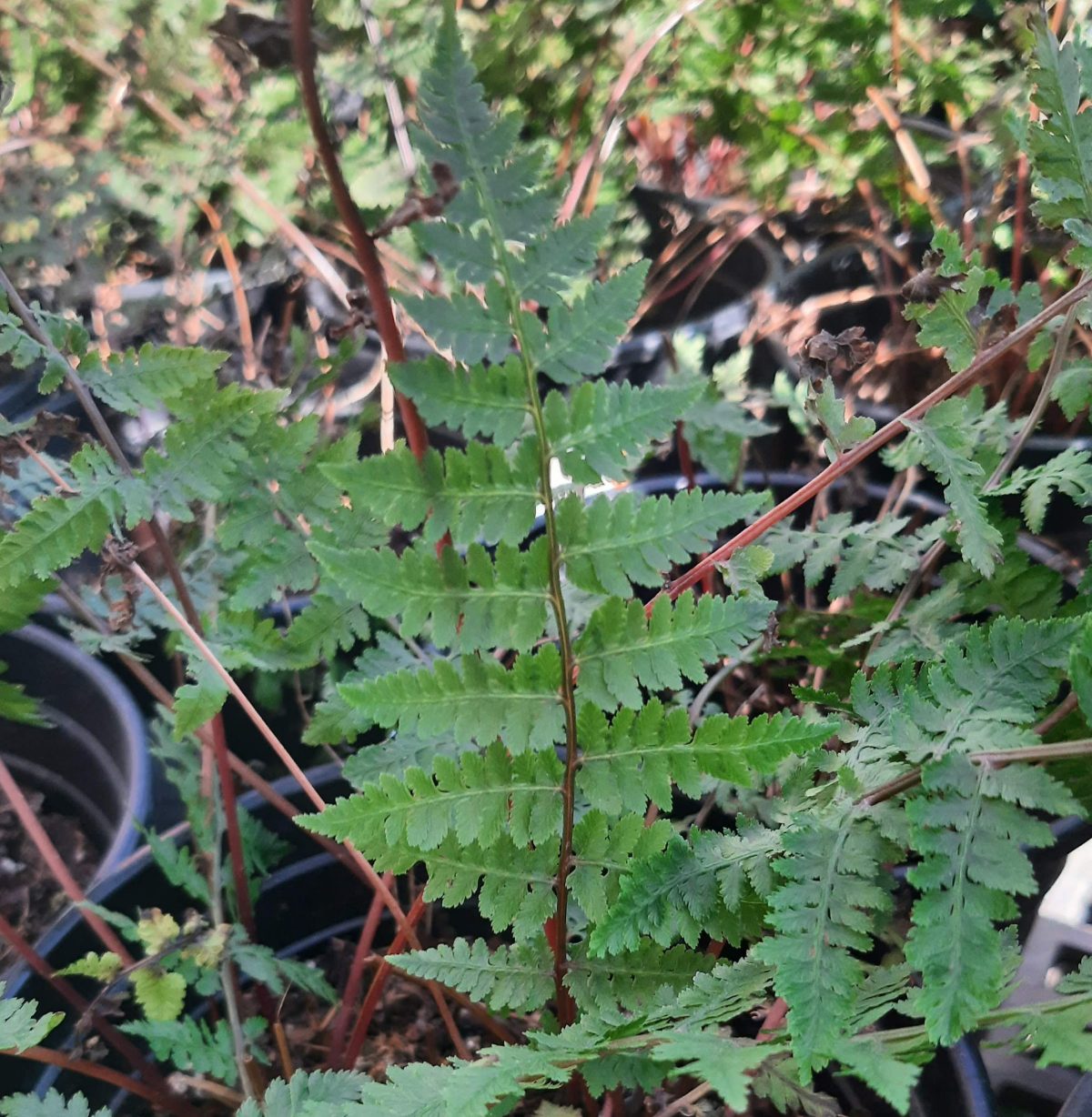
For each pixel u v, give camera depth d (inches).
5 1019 13.3
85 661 23.8
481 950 14.4
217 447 15.5
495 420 11.1
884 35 29.0
